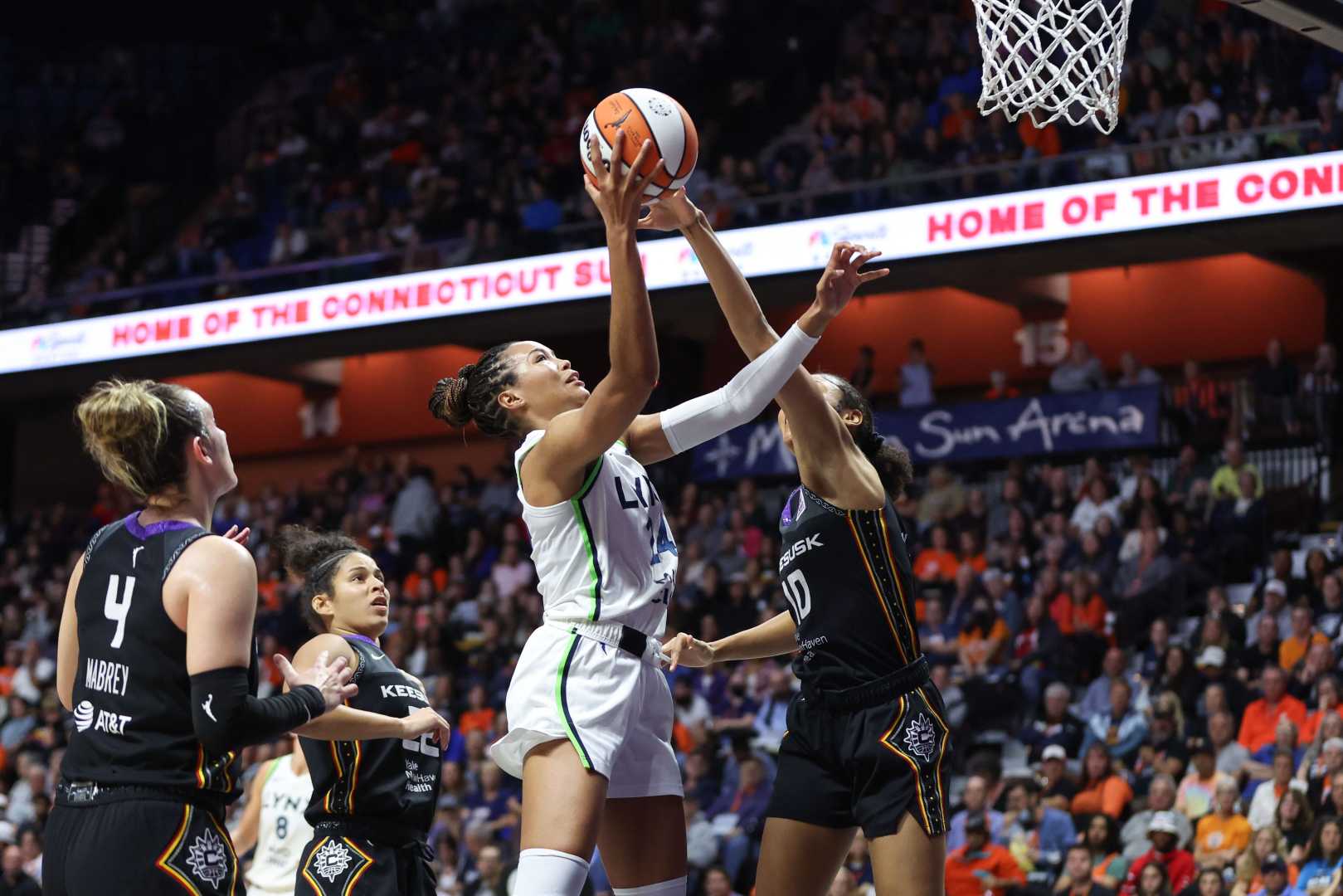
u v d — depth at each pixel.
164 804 3.03
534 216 16.61
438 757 4.33
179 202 21.27
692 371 17.16
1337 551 11.98
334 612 4.45
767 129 18.14
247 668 3.04
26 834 11.72
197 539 3.09
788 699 11.38
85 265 20.58
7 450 20.11
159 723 3.04
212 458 3.25
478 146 18.67
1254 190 12.40
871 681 3.61
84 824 3.04
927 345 17.09
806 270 14.26
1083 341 16.11
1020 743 10.94
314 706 3.15
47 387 18.05
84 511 19.47
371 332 16.17
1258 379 13.43
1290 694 9.96
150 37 22.81
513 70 19.66
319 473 19.73
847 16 18.42
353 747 4.12
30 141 22.22
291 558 4.63
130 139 21.84
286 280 16.59
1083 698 10.92
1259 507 12.27
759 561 13.59
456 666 13.40
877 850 3.54
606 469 3.48
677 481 15.46
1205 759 9.48
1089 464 12.90
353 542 4.66
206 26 23.16
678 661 3.90
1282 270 15.48
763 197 14.79
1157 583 11.55
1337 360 15.01
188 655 3.00
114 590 3.11
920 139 15.30
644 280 3.29
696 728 11.45
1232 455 12.55
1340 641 10.23
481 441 18.92
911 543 13.30
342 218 18.39
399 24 21.91
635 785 3.52
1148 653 11.09
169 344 16.83
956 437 14.60
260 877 5.40
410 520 16.27
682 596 13.28
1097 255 14.00
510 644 13.51
